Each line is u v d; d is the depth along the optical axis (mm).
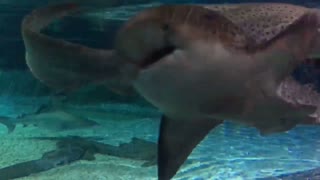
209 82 1562
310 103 1771
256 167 7898
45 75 1608
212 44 1529
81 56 1537
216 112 1651
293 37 1675
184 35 1496
